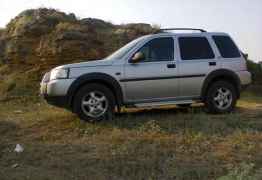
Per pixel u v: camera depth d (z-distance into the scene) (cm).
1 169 786
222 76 1129
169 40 1095
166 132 960
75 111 1021
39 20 1989
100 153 848
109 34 1998
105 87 1034
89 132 972
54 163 804
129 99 1055
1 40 2017
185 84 1088
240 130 972
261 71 2339
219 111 1121
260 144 889
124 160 814
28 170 780
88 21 2094
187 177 754
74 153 854
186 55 1099
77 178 747
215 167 785
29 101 1537
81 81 1019
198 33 1127
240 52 1160
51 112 1266
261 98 1748
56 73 1027
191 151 855
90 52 1856
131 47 1075
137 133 947
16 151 870
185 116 1081
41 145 906
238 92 1145
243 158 822
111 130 981
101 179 746
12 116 1247
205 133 952
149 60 1070
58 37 1867
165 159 818
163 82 1070
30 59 1884
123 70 1046
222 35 1150
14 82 1748
